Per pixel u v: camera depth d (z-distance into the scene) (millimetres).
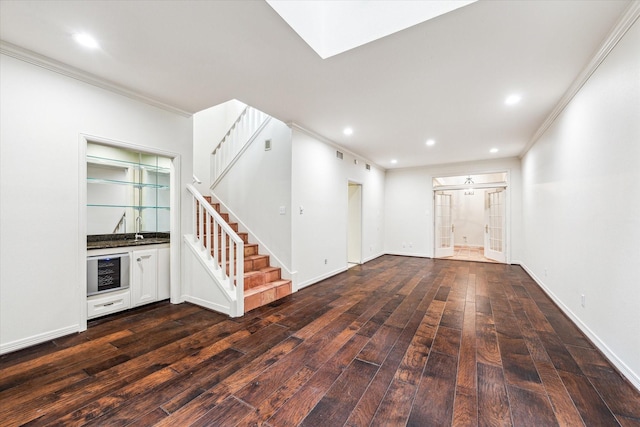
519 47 2188
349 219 6398
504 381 1907
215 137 5723
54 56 2342
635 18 1778
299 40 2115
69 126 2547
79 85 2607
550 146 3768
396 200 7598
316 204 4613
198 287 3422
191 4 1731
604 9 1773
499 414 1592
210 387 1826
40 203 2381
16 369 2006
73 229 2582
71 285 2572
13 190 2236
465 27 1943
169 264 3607
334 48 2289
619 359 2025
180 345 2398
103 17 1854
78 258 2617
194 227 3617
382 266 5984
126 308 3168
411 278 4891
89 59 2387
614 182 2107
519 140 4816
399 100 3205
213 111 5711
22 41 2131
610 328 2162
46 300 2420
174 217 3502
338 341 2492
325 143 4848
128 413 1585
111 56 2340
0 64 2164
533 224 4801
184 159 3588
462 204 9922
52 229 2449
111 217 3682
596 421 1541
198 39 2105
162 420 1536
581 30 1981
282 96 3111
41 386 1817
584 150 2631
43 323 2404
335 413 1600
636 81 1812
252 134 4484
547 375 1978
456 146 5238
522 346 2404
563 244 3240
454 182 9555
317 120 3902
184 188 3590
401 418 1560
